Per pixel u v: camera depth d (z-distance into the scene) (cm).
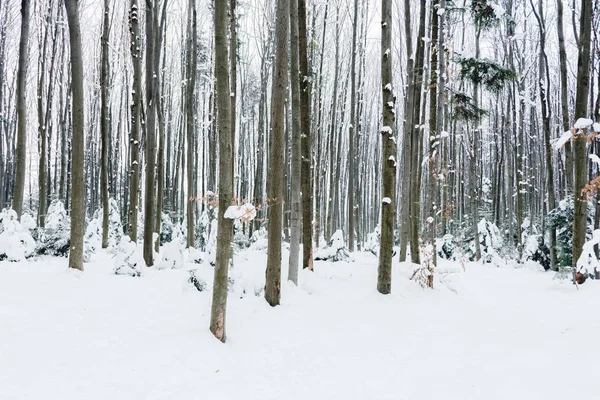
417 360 495
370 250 1906
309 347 526
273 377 425
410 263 1023
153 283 807
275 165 689
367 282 880
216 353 461
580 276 1027
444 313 753
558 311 787
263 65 2145
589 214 1459
